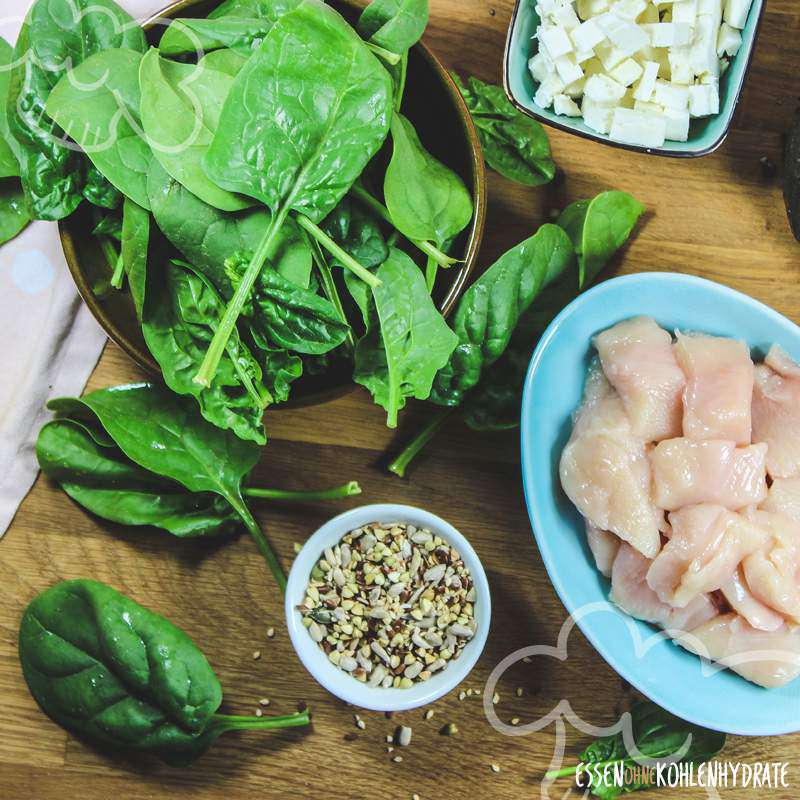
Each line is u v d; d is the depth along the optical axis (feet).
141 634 1.79
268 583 1.90
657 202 1.90
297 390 1.72
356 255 1.63
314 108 1.53
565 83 1.74
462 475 1.91
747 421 1.73
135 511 1.85
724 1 1.72
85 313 1.87
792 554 1.73
